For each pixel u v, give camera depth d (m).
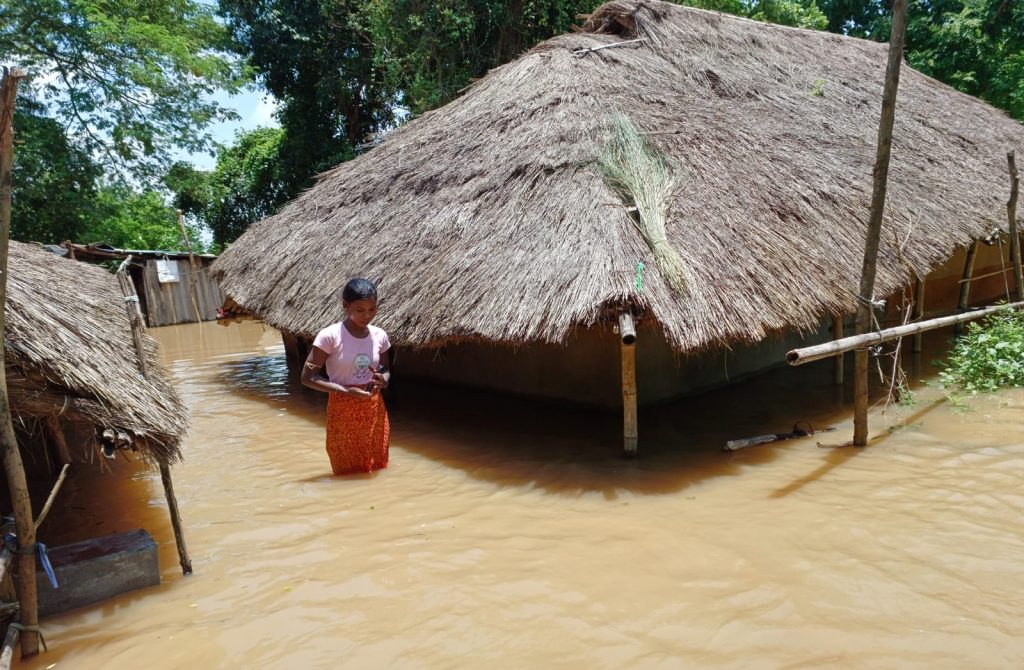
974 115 10.00
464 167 6.39
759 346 6.96
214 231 22.78
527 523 3.76
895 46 4.04
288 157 20.06
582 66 6.96
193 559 3.56
